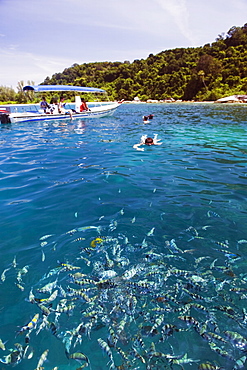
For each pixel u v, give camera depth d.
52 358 2.49
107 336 2.68
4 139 14.02
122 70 91.88
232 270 3.61
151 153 10.45
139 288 3.28
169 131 16.14
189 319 2.85
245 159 9.35
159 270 3.60
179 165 8.66
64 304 3.06
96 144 12.34
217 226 4.75
